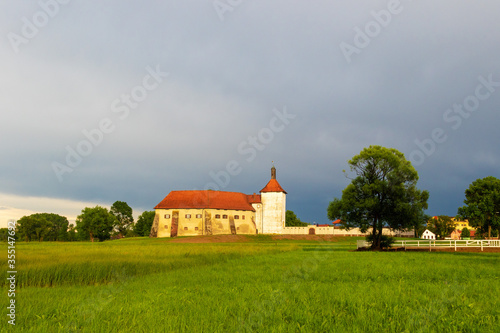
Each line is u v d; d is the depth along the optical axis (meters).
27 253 31.77
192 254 34.06
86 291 15.88
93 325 10.06
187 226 126.31
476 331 9.26
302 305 12.07
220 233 127.81
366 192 56.28
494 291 14.60
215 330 9.52
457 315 10.62
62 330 9.70
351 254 41.62
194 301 12.91
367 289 15.06
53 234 177.75
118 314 11.14
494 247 50.19
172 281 18.77
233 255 36.31
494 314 10.85
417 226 56.97
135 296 14.30
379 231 56.91
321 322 10.09
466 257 35.94
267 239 116.19
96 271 20.09
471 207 88.00
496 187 88.06
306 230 136.62
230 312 11.31
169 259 28.66
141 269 22.66
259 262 29.72
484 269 22.53
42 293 15.21
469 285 15.95
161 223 127.12
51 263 21.03
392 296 13.23
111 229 129.88
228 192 139.00
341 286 15.77
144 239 112.69
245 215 133.50
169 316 10.80
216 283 17.77
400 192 54.78
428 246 53.94
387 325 9.63
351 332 9.25
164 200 131.00
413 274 20.11
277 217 141.25
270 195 143.00
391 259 32.25
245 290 15.12
